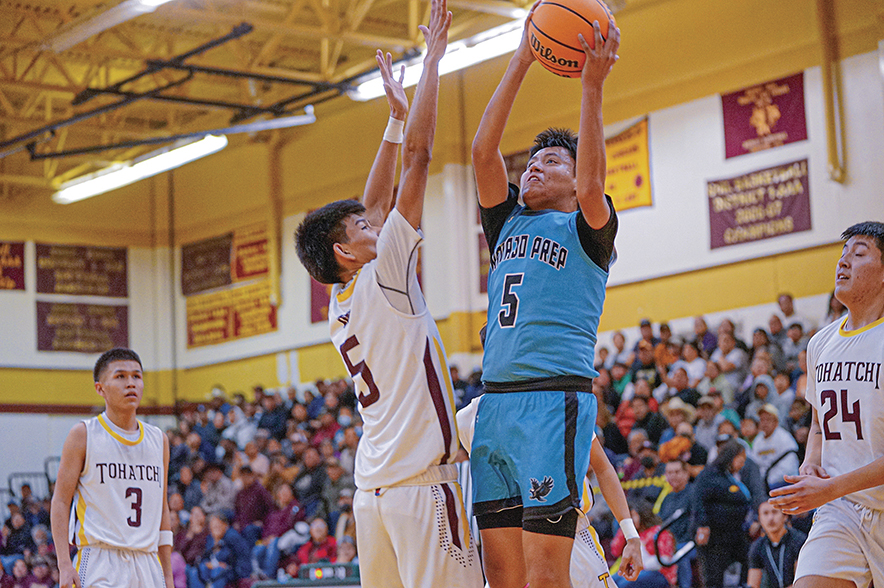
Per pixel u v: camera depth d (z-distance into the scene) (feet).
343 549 36.17
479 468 12.22
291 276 58.90
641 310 43.78
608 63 11.52
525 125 48.44
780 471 30.07
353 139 56.24
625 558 14.67
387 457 12.66
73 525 18.10
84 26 37.27
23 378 62.13
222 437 55.31
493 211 12.92
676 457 32.50
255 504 44.01
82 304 64.13
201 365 63.16
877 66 37.58
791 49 39.88
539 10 12.08
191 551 44.27
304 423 50.85
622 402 38.34
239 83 58.29
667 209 43.34
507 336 11.96
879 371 14.84
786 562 26.68
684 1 43.21
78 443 18.04
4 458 60.80
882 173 37.27
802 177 39.37
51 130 50.03
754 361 35.55
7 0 45.98
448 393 13.00
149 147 61.26
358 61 55.67
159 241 65.51
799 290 39.17
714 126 42.06
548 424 11.50
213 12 40.06
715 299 41.52
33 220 63.62
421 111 13.11
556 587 11.27
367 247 13.43
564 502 11.36
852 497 14.74
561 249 11.94
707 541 28.78
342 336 13.37
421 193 13.06
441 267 51.06
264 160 60.59
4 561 49.88
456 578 12.50
